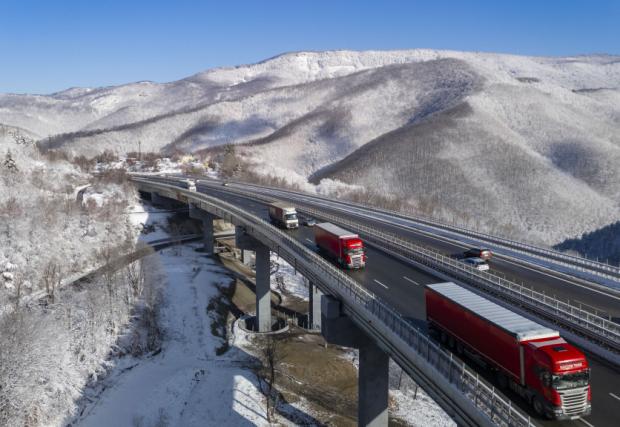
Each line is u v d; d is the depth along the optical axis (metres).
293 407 60.78
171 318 81.69
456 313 31.11
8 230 94.44
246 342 77.75
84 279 90.25
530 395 24.64
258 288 83.50
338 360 72.88
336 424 57.69
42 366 57.56
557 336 25.38
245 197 123.62
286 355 72.94
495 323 27.03
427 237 75.25
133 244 114.31
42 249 94.75
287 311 93.25
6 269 85.81
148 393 61.12
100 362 66.31
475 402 24.67
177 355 71.94
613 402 25.80
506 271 55.56
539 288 48.59
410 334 31.42
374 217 94.56
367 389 45.69
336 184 195.75
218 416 57.84
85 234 109.00
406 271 53.62
